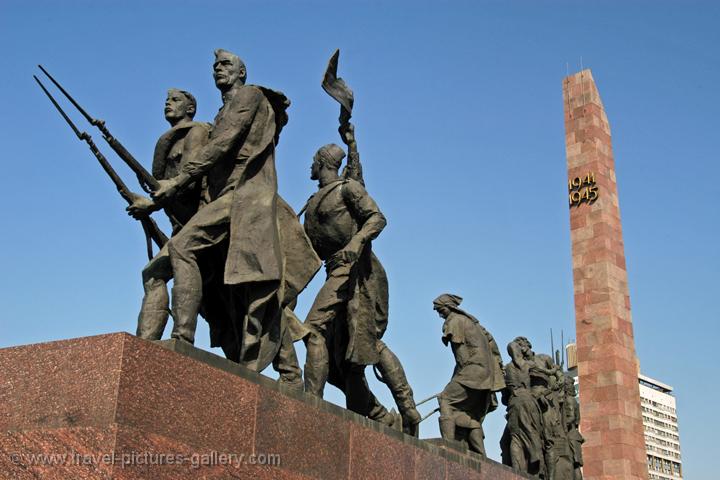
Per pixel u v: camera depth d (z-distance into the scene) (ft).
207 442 25.39
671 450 316.81
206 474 24.97
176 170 33.81
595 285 94.17
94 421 22.71
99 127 29.94
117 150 30.17
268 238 30.83
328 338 39.37
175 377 24.84
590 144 100.01
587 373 91.40
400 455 34.60
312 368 35.78
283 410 28.78
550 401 60.80
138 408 23.39
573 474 61.31
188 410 24.99
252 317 30.63
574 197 99.09
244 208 30.91
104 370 23.25
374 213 38.73
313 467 29.53
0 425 23.58
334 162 40.86
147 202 30.78
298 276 33.42
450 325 51.96
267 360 30.96
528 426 56.44
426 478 36.09
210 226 30.35
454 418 50.34
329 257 39.75
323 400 31.09
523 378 58.44
